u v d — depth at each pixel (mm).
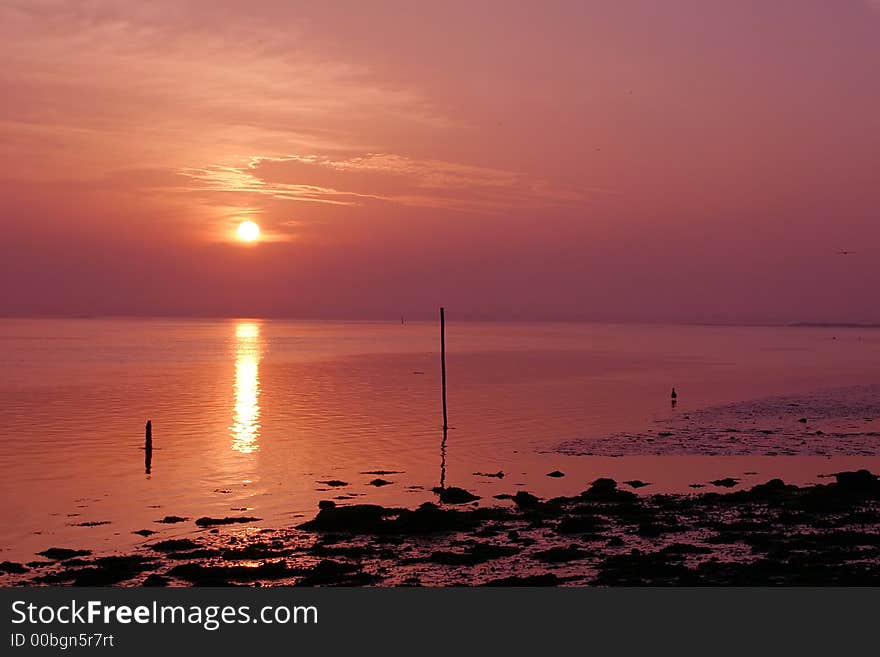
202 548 30797
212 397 86500
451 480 44688
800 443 57625
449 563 28625
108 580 27000
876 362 161875
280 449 53906
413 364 146125
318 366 138750
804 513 35594
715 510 36344
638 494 40688
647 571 27125
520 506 37781
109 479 43531
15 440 56344
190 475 44906
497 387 100938
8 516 35406
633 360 165500
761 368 142000
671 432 62719
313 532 33156
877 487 39312
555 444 56969
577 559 28969
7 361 146750
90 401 81938
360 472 46625
